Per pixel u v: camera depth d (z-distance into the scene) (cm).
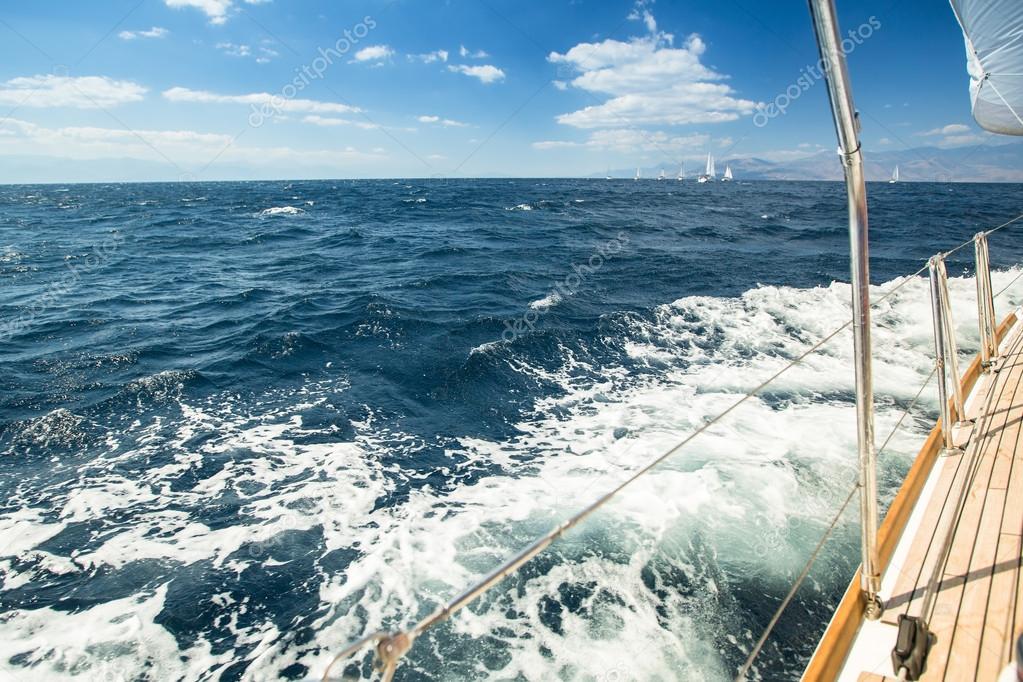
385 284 1906
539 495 680
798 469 683
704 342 1178
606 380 1015
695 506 625
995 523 320
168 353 1226
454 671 456
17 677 462
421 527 631
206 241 3141
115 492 714
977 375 534
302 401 972
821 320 1293
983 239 512
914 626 244
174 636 507
